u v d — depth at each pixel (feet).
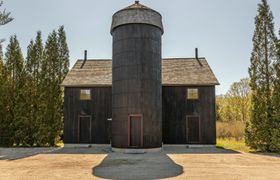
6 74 69.62
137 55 51.34
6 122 67.62
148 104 50.31
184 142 60.80
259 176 27.61
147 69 51.24
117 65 52.90
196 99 61.93
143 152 48.98
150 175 27.96
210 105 61.36
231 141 78.59
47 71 71.46
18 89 69.10
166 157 42.45
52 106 70.23
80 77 66.74
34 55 71.51
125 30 52.54
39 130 67.05
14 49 71.31
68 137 63.72
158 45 53.88
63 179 26.25
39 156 44.47
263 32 55.62
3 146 66.33
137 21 52.03
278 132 50.14
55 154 47.44
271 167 33.17
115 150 51.29
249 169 31.63
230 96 151.02
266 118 52.85
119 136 50.75
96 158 41.52
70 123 64.13
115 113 52.26
